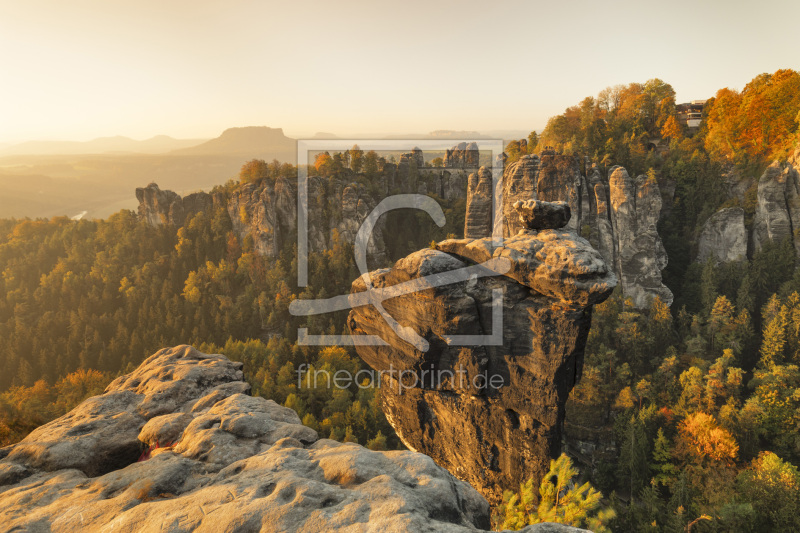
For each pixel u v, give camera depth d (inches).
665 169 5374.0
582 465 2972.4
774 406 2800.2
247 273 6476.4
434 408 954.1
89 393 3971.5
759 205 4544.8
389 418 1040.2
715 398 3127.5
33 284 7185.0
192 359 644.7
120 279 6619.1
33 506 301.4
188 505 267.7
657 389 3427.7
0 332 5905.5
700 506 2003.0
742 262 4475.9
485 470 908.6
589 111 6230.3
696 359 3641.7
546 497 488.4
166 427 436.5
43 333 5639.8
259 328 5605.3
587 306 750.5
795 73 5059.1
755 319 4173.2
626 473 2645.2
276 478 294.0
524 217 887.7
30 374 4980.3
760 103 4918.8
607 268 746.8
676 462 2662.4
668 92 6412.4
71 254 7500.0
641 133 5954.7
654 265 4616.1
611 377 3639.3
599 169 5182.1
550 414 808.9
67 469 376.8
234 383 561.0
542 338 795.4
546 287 771.4
